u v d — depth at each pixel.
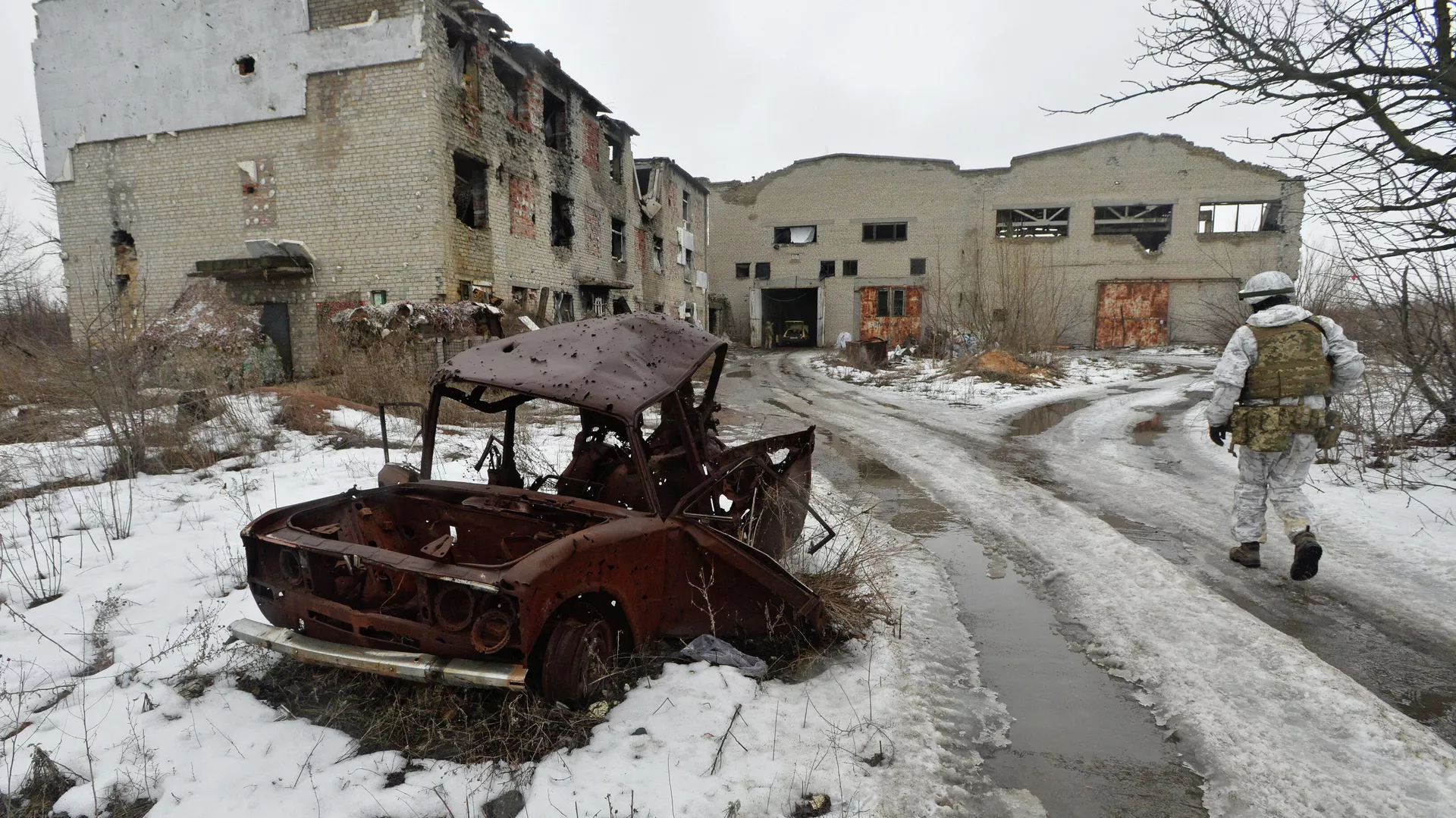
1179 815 2.59
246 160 17.31
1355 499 6.59
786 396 17.25
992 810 2.61
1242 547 5.12
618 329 4.14
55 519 5.94
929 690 3.46
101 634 3.98
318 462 8.03
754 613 3.86
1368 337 8.43
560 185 23.03
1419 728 3.07
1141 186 36.53
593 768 2.74
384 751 2.89
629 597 3.28
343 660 2.98
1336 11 5.79
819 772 2.77
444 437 9.45
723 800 2.60
